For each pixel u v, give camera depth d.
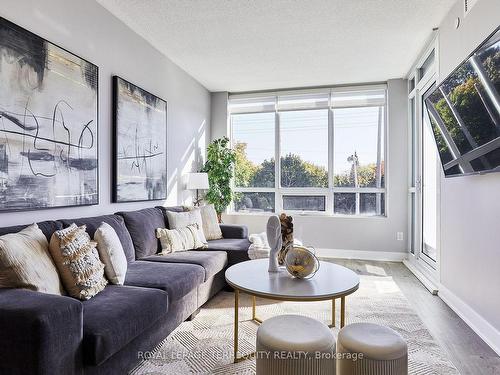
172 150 4.21
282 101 5.40
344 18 3.11
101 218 2.57
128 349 1.76
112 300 1.78
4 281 1.52
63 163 2.40
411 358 2.05
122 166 3.12
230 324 2.54
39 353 1.22
